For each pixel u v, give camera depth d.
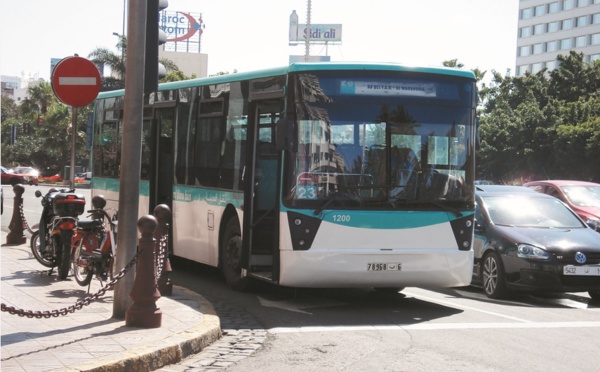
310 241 10.27
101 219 10.56
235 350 7.81
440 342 8.40
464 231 10.76
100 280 10.16
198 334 7.72
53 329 7.65
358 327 9.23
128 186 8.30
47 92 79.12
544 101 60.59
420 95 10.73
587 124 51.16
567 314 10.77
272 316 9.88
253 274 11.23
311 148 10.38
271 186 11.60
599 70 63.09
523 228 12.94
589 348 8.25
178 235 14.02
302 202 10.30
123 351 6.75
